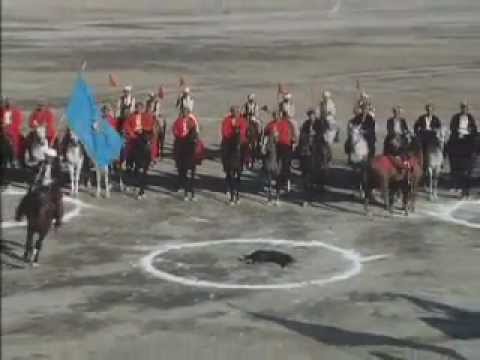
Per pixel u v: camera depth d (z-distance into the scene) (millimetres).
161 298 22047
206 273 24172
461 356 18219
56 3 81500
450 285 23109
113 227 28875
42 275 23750
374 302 21797
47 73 56656
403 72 40750
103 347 18266
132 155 33781
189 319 20453
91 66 60625
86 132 32062
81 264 24828
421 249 26562
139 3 85250
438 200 32906
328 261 25359
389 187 30906
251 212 31219
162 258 25578
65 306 21297
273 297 22203
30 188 24969
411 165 30703
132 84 56688
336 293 22516
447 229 28891
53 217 24859
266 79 54438
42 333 19328
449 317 20719
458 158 33531
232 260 25438
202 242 27359
